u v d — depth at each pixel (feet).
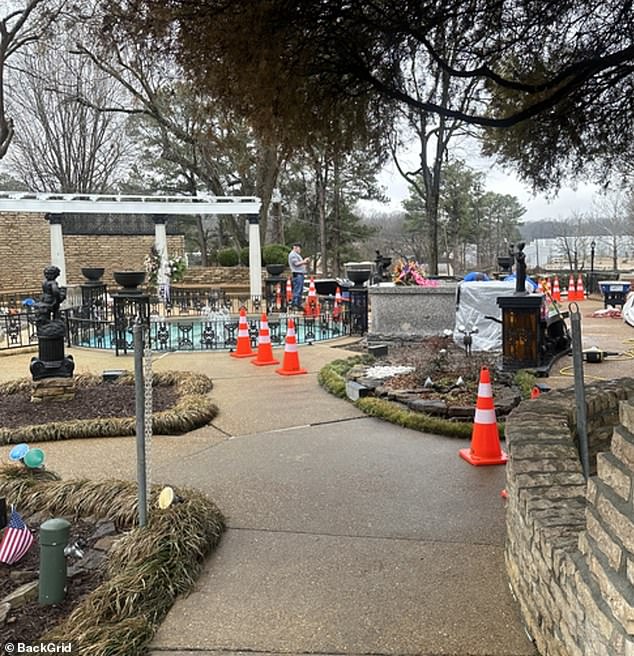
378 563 10.44
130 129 93.66
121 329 36.14
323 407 21.86
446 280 47.26
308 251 117.80
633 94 15.88
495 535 11.37
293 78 13.14
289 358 28.32
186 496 12.30
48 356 22.08
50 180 87.71
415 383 22.68
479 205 129.39
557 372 26.11
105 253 74.38
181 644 8.29
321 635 8.41
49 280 22.48
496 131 18.43
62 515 12.55
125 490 12.82
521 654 7.85
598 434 12.85
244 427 19.67
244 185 61.11
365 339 36.27
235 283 68.69
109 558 10.41
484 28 14.24
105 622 8.52
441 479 14.46
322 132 15.35
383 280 44.37
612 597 5.24
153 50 12.40
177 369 29.58
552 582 7.18
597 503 6.01
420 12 12.97
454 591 9.44
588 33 14.90
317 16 12.31
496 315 30.78
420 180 101.60
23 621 8.87
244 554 10.91
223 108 13.84
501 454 15.74
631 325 41.55
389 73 15.05
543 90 14.78
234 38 11.80
